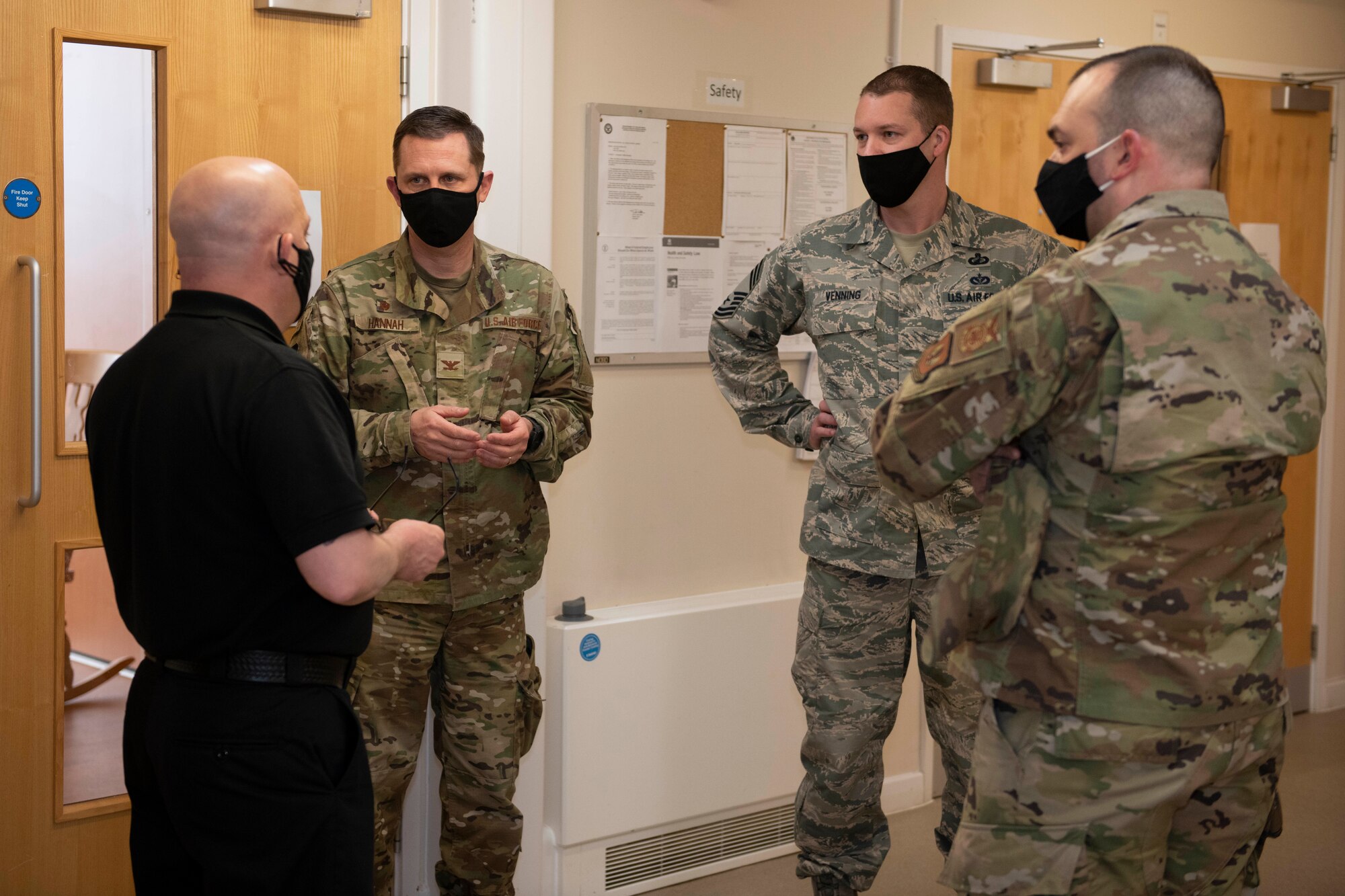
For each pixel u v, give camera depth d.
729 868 2.99
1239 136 3.93
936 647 1.52
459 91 2.55
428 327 2.19
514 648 2.33
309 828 1.52
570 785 2.72
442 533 1.71
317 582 1.45
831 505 2.34
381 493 2.17
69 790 2.45
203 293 1.53
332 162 2.52
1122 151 1.45
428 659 2.22
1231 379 1.36
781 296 2.44
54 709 2.34
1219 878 1.49
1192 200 1.42
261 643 1.50
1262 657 1.43
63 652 2.36
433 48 2.59
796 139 3.08
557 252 2.76
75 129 2.41
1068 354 1.37
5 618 2.27
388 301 2.18
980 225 2.36
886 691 2.37
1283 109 3.99
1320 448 4.17
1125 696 1.38
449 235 2.12
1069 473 1.42
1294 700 4.21
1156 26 3.74
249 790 1.49
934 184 2.29
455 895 2.42
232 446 1.46
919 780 3.37
